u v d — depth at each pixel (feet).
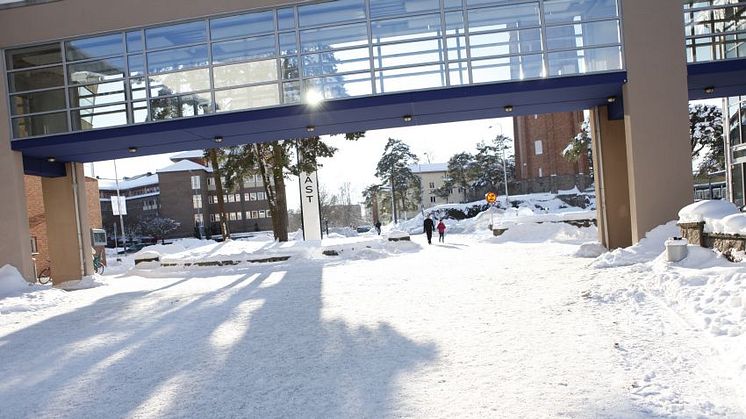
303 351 23.88
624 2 48.24
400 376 19.15
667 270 32.17
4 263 56.95
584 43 50.21
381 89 52.39
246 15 54.24
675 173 47.24
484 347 21.94
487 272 45.62
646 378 16.87
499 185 246.68
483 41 51.42
